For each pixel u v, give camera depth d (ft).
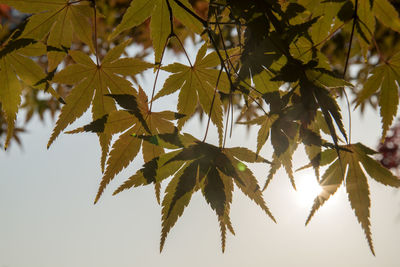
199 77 1.65
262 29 1.56
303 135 1.57
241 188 1.58
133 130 1.59
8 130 1.58
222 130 1.65
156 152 1.61
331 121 1.56
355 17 1.60
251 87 1.59
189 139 1.57
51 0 1.57
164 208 1.56
